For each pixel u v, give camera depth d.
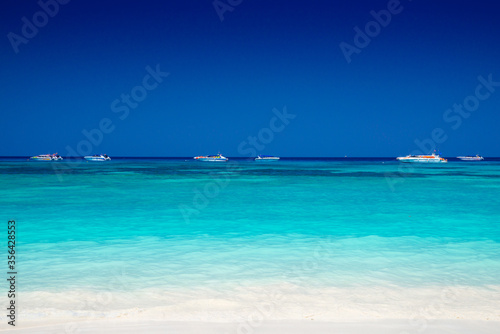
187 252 9.76
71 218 15.73
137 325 5.23
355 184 36.66
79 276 7.59
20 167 82.69
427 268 8.24
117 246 10.46
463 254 9.57
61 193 26.53
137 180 41.81
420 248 10.26
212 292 6.65
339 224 14.51
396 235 12.25
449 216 16.72
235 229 13.33
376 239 11.55
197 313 5.67
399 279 7.45
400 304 6.08
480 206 20.41
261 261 8.83
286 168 87.81
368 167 96.88
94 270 8.03
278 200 23.12
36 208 18.80
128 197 24.17
